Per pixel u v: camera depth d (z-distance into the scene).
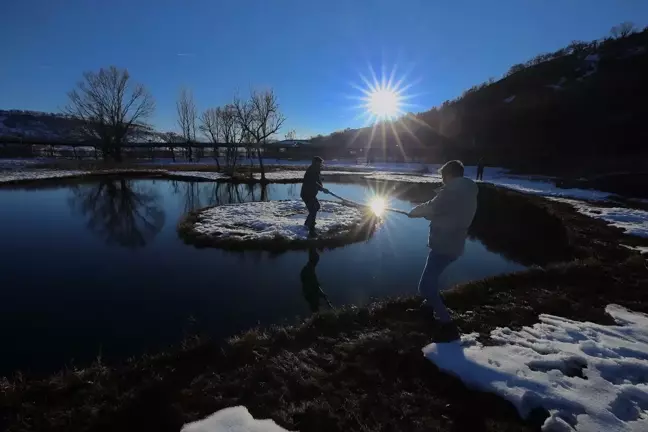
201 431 2.31
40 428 2.41
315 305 4.92
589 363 3.04
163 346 3.89
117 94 42.41
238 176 26.02
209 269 6.41
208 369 3.05
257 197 16.98
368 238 8.68
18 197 16.42
